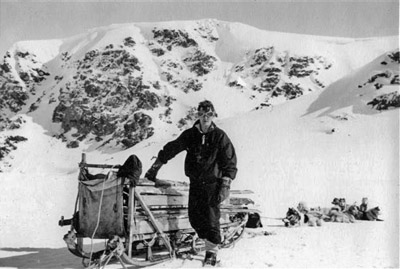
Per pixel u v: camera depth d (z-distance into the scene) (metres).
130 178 5.39
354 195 19.34
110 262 5.85
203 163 5.73
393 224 10.80
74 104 167.75
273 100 170.88
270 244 7.54
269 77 182.25
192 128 5.93
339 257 6.21
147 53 198.38
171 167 48.72
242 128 68.75
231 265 5.70
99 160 124.56
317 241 7.90
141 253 6.35
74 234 5.59
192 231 6.56
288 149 51.12
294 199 18.45
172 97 169.62
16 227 10.80
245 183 27.62
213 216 5.75
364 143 49.50
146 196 5.82
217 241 5.74
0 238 8.83
